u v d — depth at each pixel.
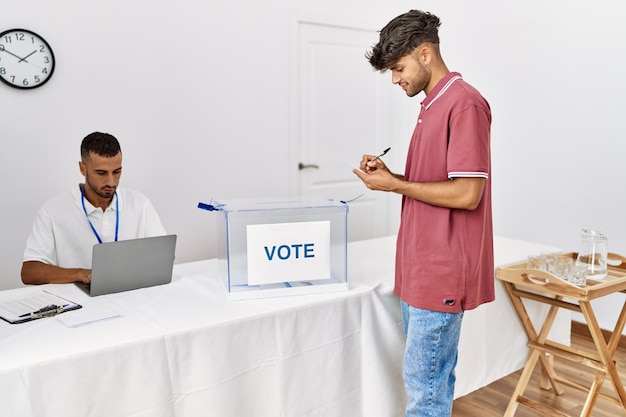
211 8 3.21
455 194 1.50
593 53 3.02
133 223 2.15
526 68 3.35
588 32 3.03
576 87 3.11
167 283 1.88
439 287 1.59
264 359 1.64
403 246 1.70
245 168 3.48
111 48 2.91
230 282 1.71
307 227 1.76
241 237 1.70
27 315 1.55
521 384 2.20
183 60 3.15
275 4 3.45
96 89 2.89
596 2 2.98
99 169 1.92
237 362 1.59
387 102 4.12
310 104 3.73
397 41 1.54
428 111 1.61
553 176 3.28
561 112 3.20
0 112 2.64
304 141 3.74
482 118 1.51
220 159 3.37
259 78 3.46
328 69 3.78
